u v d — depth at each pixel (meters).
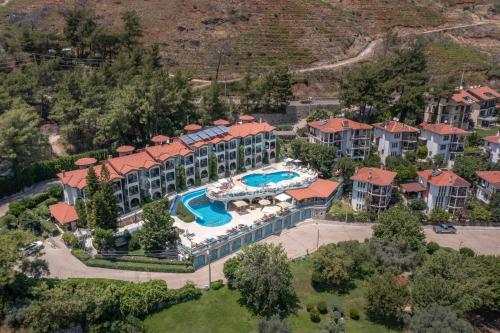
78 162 102.25
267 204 105.81
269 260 77.81
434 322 67.19
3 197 104.50
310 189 112.06
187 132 125.81
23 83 128.88
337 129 127.31
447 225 103.75
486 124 154.12
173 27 189.25
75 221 93.75
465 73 189.25
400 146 129.38
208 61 176.25
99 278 79.69
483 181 112.94
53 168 113.50
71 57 159.25
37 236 92.12
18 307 69.19
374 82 138.75
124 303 72.50
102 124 115.31
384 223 93.94
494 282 75.25
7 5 188.50
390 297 72.50
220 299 78.88
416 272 82.06
